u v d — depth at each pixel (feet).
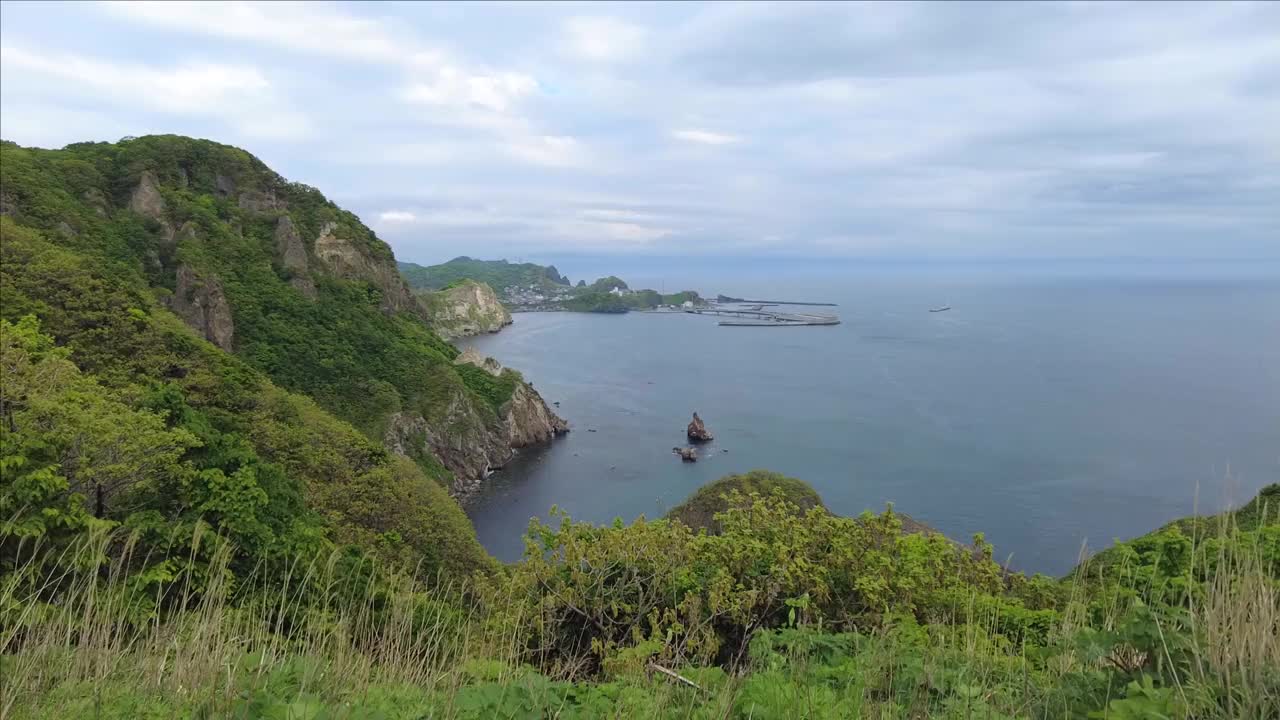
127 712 14.15
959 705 13.35
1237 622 11.15
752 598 27.58
